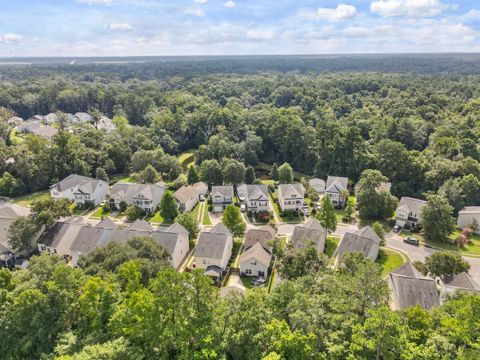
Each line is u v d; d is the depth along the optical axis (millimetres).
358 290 31531
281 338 25125
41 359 27984
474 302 27062
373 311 26922
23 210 83062
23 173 94062
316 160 106312
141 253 43812
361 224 73812
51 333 30891
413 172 88250
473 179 77875
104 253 42625
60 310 32031
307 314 28203
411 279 43969
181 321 27812
